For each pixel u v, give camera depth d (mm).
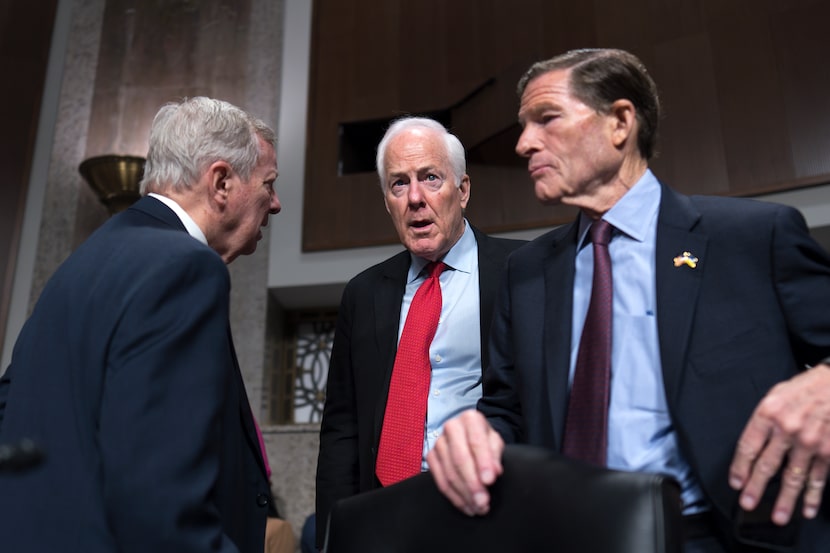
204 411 1345
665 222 1464
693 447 1274
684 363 1328
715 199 1491
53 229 6441
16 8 6988
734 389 1291
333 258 6191
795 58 5273
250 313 6133
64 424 1355
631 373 1384
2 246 6316
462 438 1119
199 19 7105
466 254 2326
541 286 1591
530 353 1520
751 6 5500
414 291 2340
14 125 6660
